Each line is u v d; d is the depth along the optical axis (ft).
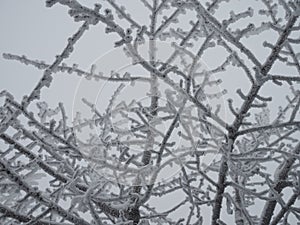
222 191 11.31
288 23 10.57
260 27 10.78
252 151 10.98
